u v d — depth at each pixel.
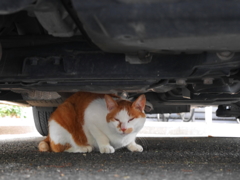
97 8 1.61
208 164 2.25
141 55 2.03
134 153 2.94
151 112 4.81
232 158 2.66
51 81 2.53
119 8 1.59
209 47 1.87
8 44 2.35
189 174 1.80
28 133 7.36
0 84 2.62
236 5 1.57
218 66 2.26
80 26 1.93
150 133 7.72
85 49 2.33
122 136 3.10
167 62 2.29
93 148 3.22
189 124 8.12
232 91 3.32
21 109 8.87
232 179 1.68
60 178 1.66
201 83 2.90
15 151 3.17
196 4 1.57
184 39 1.71
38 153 2.93
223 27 1.63
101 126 3.04
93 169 1.96
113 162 2.29
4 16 2.08
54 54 2.36
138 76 2.33
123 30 1.66
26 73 2.36
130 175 1.75
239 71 2.70
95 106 3.07
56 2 1.67
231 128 8.18
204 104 4.40
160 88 2.96
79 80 2.48
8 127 7.02
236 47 1.87
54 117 3.12
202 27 1.63
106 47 1.94
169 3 1.58
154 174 1.79
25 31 2.43
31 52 2.37
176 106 4.77
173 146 3.77
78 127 3.11
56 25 1.85
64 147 3.11
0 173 1.82
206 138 5.12
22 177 1.70
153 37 1.69
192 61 2.27
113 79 2.43
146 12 1.59
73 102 3.20
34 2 1.62
